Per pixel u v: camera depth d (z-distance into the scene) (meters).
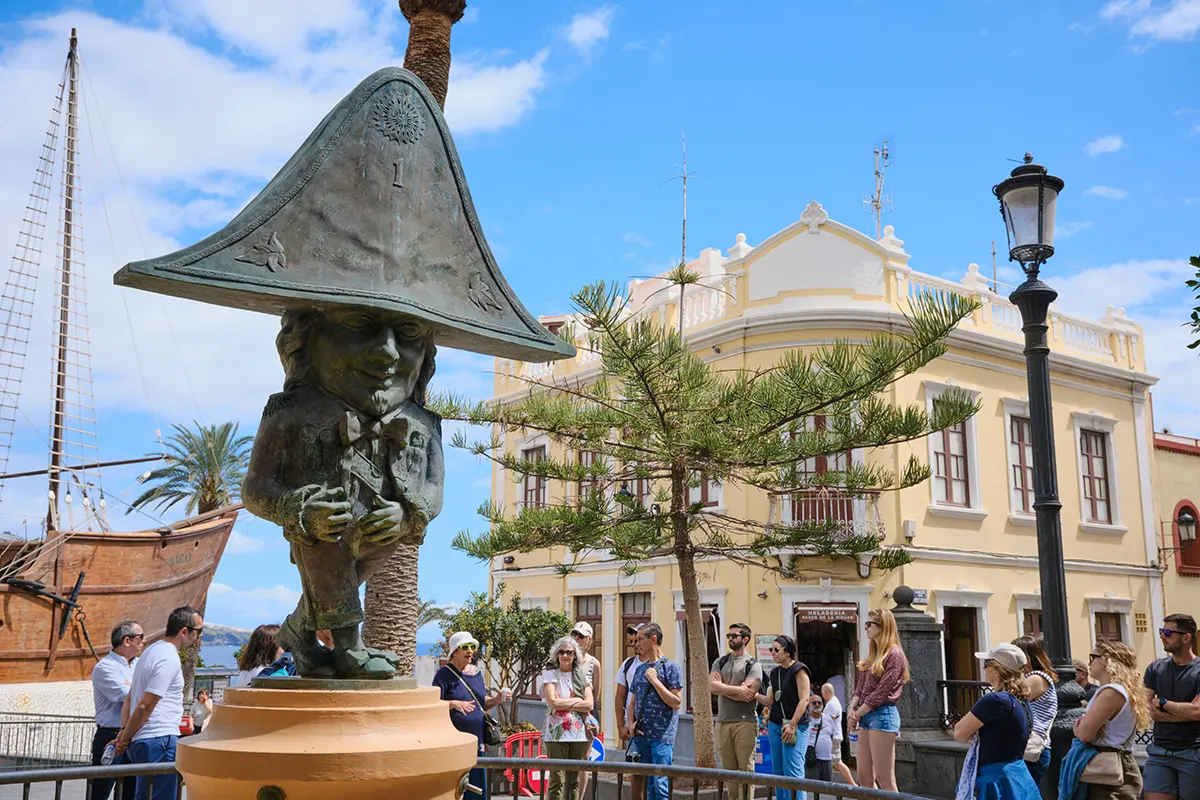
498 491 24.17
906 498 18.81
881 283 19.14
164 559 22.19
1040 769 6.83
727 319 19.80
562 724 8.30
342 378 2.75
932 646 11.95
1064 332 23.19
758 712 9.05
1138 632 23.19
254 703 2.60
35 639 19.44
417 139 3.05
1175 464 25.66
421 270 3.01
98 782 5.14
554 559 23.58
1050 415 8.27
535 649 18.89
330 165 2.86
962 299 9.33
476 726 7.21
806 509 18.16
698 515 12.18
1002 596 20.27
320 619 2.79
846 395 9.93
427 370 3.06
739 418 10.51
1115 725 6.42
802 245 19.39
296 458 2.71
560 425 11.38
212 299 2.76
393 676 2.88
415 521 2.86
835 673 18.94
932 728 11.61
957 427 20.34
